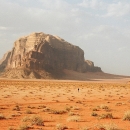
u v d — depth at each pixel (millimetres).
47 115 25125
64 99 47844
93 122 19766
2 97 49531
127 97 53438
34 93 62656
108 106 33750
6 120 21406
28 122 20078
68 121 20422
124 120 20875
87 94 62406
